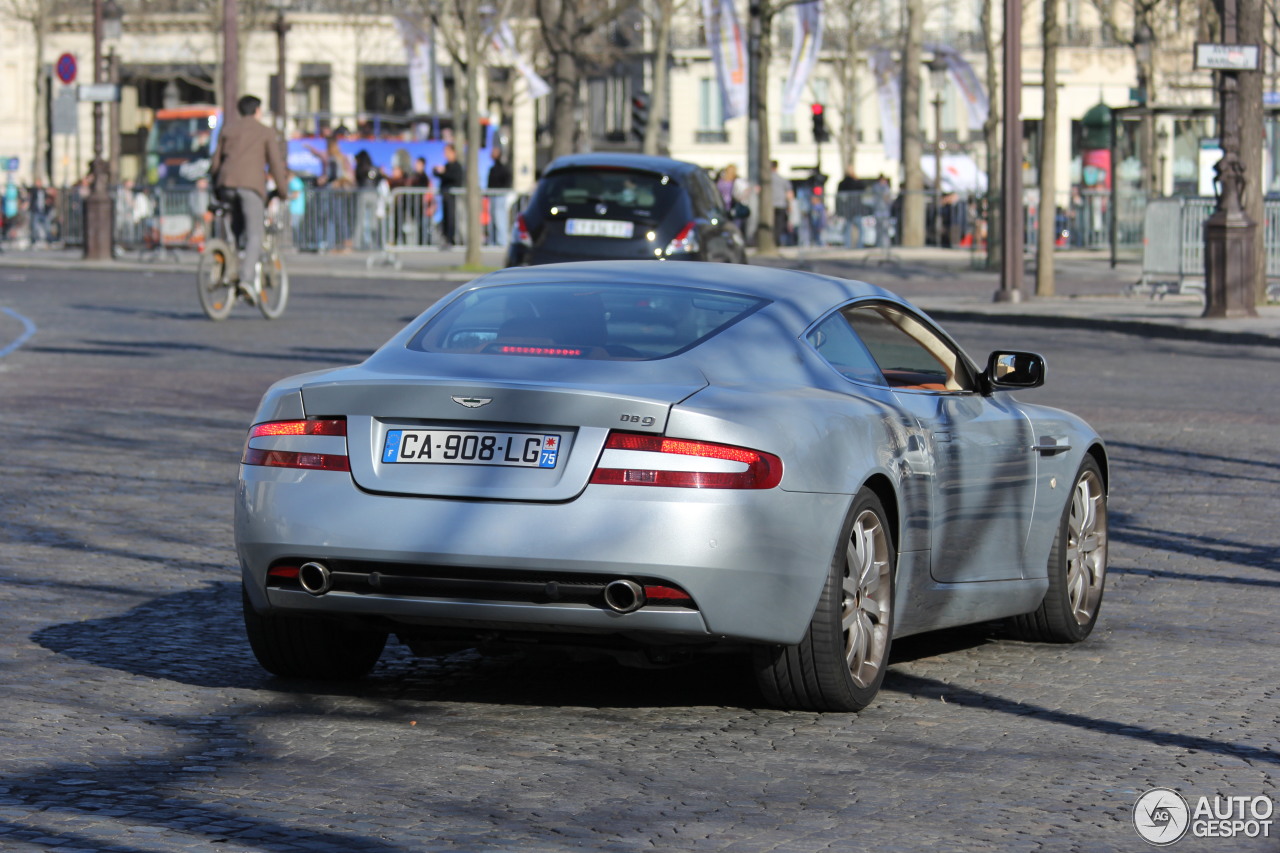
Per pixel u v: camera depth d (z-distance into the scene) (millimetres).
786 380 15906
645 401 14625
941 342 18609
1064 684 17422
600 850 11922
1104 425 38438
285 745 14602
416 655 18234
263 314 61906
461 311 16703
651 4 176250
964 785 13703
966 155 159500
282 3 169375
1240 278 64438
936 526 17078
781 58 187500
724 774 13930
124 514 26344
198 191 104750
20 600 20406
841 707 15906
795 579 14922
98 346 51594
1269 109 97875
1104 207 121062
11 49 179500
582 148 179500
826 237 118000
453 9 117500
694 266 17531
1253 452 34750
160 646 18266
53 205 124000
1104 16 121250
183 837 12023
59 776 13523
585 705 16234
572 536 14398
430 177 133750
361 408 15164
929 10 181000
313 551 15008
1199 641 19578
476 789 13375
